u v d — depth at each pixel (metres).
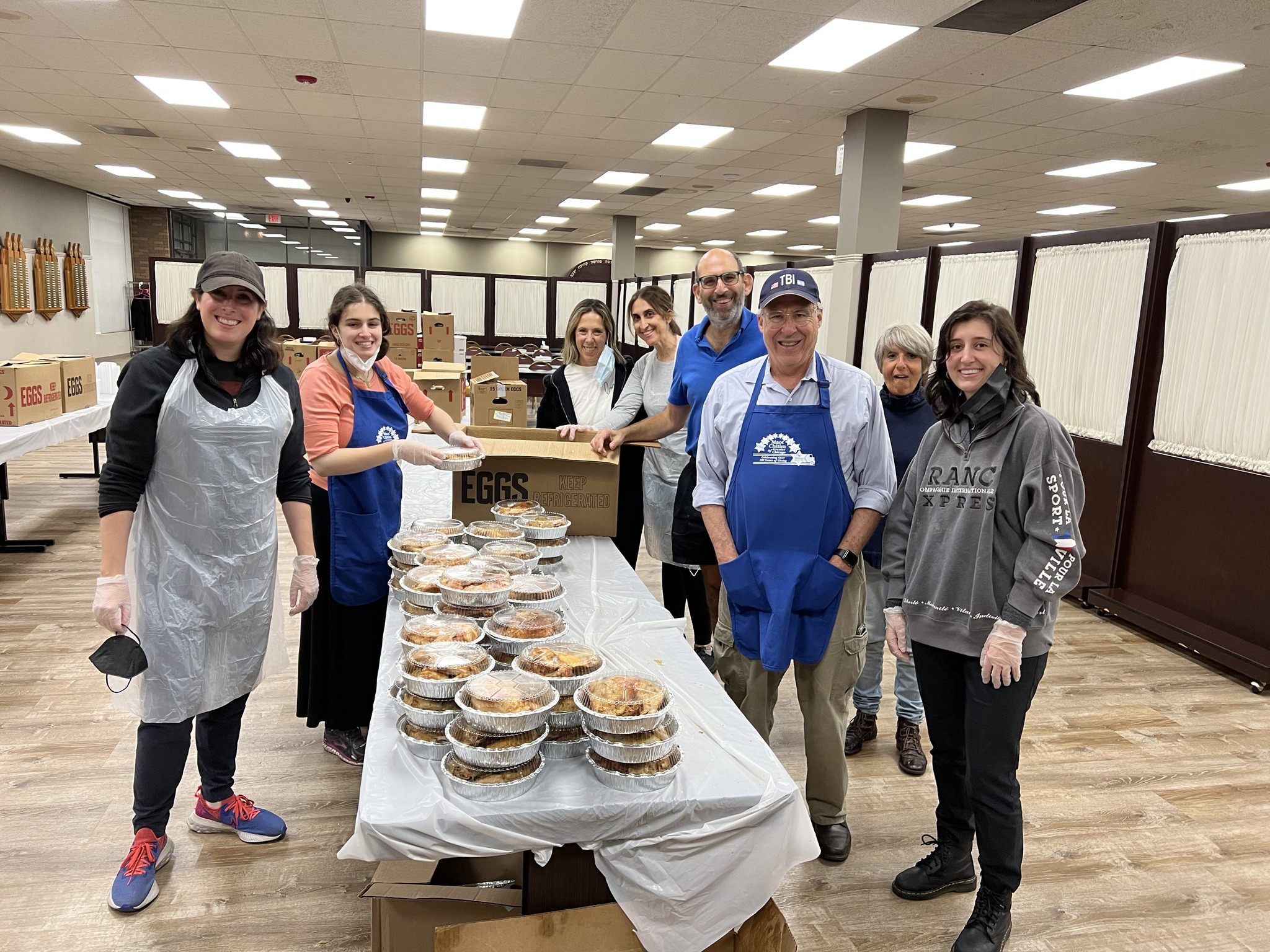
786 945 1.31
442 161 10.17
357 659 2.36
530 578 1.80
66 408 4.75
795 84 6.23
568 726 1.33
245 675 1.92
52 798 2.28
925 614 1.78
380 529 2.27
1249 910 2.00
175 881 1.95
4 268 11.66
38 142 9.63
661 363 3.11
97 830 2.14
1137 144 7.84
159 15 5.17
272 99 7.25
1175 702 3.23
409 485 3.18
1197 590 3.85
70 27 5.43
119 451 1.66
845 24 5.00
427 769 1.25
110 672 1.60
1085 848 2.23
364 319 2.19
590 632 1.74
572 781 1.25
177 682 1.78
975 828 1.96
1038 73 5.74
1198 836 2.30
